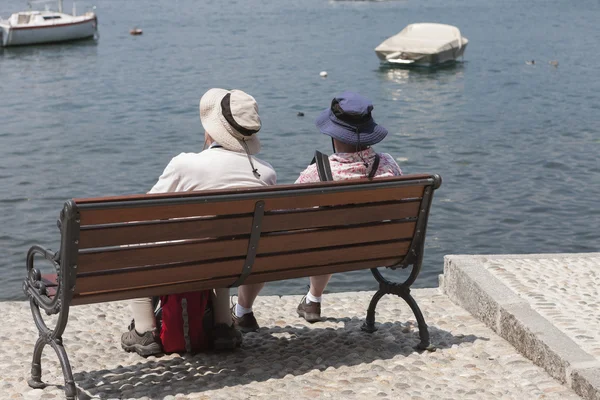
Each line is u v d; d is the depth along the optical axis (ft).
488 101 140.97
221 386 19.34
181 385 19.40
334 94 148.97
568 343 20.13
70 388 17.83
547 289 24.43
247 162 20.11
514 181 80.12
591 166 86.48
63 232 16.65
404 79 168.04
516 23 286.25
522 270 26.08
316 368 20.52
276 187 18.17
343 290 47.75
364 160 21.36
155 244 17.69
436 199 72.64
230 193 17.74
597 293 24.31
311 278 24.59
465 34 253.85
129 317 25.22
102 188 81.82
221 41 238.48
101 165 92.63
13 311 25.80
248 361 21.06
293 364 20.81
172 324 21.22
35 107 137.59
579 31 255.29
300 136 107.34
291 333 23.70
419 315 21.70
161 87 156.66
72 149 101.81
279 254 19.30
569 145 99.81
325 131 21.36
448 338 22.72
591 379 18.33
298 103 138.41
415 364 20.68
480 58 196.85
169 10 361.92
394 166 21.86
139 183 84.43
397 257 21.15
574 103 135.03
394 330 23.58
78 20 236.02
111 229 17.03
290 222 18.92
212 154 19.92
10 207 73.00
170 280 18.44
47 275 20.27
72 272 17.01
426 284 49.73
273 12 347.56
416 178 19.86
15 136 111.24
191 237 17.95
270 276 19.84
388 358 21.21
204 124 20.25
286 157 95.50
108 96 147.43
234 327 22.09
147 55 206.28
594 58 191.42
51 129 116.47
